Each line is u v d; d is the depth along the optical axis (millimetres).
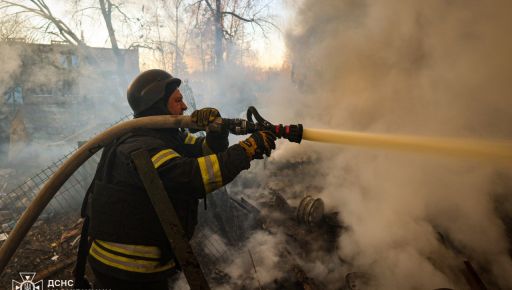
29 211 1406
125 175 1230
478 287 1742
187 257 1135
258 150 1189
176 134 1490
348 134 1151
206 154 1549
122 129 1314
